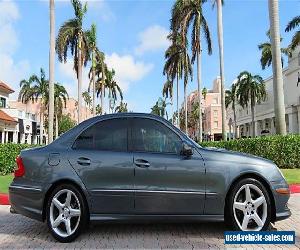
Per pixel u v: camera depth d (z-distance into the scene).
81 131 6.11
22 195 5.92
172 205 5.66
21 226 6.92
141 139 5.96
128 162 5.76
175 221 5.69
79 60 39.41
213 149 6.04
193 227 6.45
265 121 78.12
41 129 65.62
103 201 5.72
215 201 5.65
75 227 5.71
